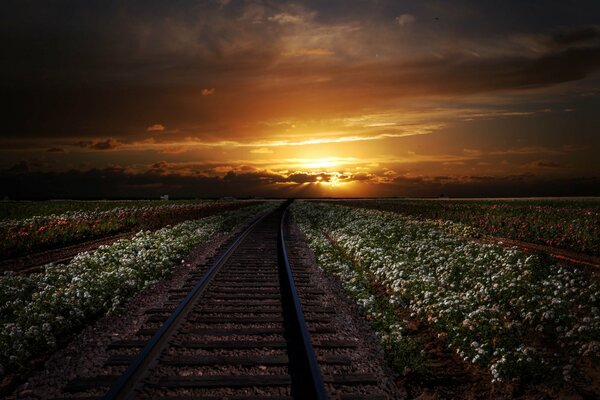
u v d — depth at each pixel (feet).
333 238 62.69
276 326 21.48
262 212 162.91
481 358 17.52
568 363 17.40
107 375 15.55
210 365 16.39
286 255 42.06
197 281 32.53
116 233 70.23
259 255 46.01
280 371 16.05
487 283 28.68
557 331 19.94
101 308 24.82
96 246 54.65
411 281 28.78
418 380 16.49
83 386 14.70
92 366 16.78
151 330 20.57
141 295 28.68
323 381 14.75
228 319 22.17
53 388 15.07
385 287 31.14
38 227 55.36
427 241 50.01
